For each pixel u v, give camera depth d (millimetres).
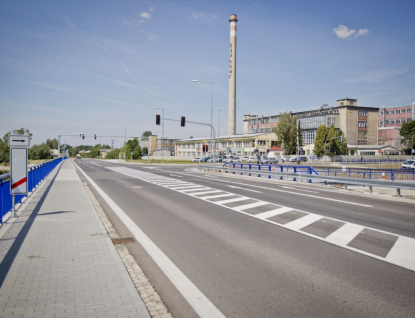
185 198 13930
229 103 84250
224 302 4145
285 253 6168
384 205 12172
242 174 30750
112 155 122062
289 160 69375
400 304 4078
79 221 8562
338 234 7629
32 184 15055
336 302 4133
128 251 6320
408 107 108812
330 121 89562
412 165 44469
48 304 3830
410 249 6438
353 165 55250
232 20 83250
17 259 5445
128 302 3924
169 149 146875
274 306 4027
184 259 5840
